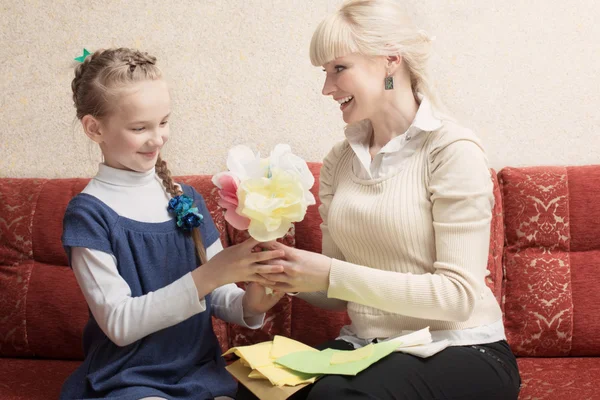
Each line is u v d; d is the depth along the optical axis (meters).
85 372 1.53
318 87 2.21
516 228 2.00
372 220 1.52
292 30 2.20
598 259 1.96
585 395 1.64
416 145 1.54
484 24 2.15
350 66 1.52
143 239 1.55
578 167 2.05
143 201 1.58
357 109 1.55
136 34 2.24
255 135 2.24
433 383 1.35
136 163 1.55
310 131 2.22
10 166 2.31
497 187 2.03
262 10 2.20
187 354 1.57
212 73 2.23
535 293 1.95
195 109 2.25
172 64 2.24
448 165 1.47
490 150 2.19
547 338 1.93
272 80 2.22
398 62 1.54
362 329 1.57
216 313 1.71
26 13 2.26
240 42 2.22
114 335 1.45
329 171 1.74
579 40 2.13
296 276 1.47
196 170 2.27
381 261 1.55
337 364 1.37
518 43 2.15
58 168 2.30
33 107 2.28
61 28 2.26
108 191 1.56
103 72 1.51
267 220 1.32
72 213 1.51
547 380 1.74
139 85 1.50
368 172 1.57
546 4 2.13
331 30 1.50
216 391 1.54
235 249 1.48
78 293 2.02
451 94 2.18
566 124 2.16
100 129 1.54
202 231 1.71
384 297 1.44
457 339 1.49
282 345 1.49
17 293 2.03
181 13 2.22
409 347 1.42
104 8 2.24
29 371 1.91
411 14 1.69
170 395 1.48
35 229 2.07
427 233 1.50
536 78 2.16
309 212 2.00
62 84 2.27
